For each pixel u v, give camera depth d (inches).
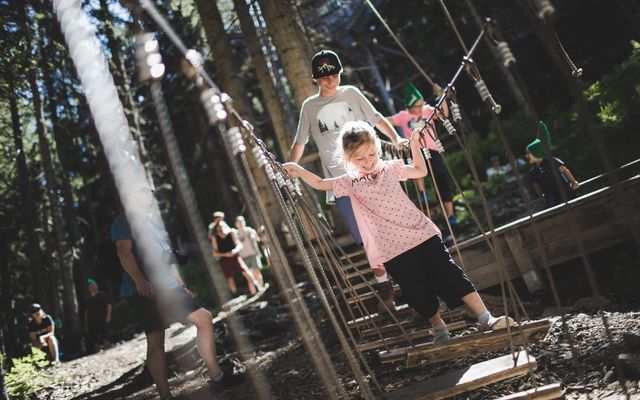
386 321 203.2
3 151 624.7
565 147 357.1
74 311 591.5
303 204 145.6
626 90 327.9
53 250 722.2
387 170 151.5
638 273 196.5
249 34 425.7
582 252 100.7
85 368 360.8
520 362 126.5
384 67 892.6
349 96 193.5
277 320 321.4
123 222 168.9
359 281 246.5
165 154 584.4
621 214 205.5
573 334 150.4
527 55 725.3
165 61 600.4
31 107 609.0
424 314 145.4
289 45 324.8
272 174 132.5
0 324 510.0
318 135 194.2
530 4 93.9
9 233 674.8
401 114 295.4
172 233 703.1
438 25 734.5
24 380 290.8
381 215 147.9
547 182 250.5
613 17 615.8
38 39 422.9
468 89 813.2
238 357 269.9
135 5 109.0
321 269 138.8
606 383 116.0
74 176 797.9
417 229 144.9
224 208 917.2
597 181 260.1
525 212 339.0
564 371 128.6
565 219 212.7
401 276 145.0
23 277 733.9
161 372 173.9
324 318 252.5
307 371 194.9
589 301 185.6
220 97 117.3
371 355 183.5
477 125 813.9
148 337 174.4
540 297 212.2
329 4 679.7
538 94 740.0
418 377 150.9
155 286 170.6
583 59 652.1
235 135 121.8
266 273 705.6
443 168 293.4
